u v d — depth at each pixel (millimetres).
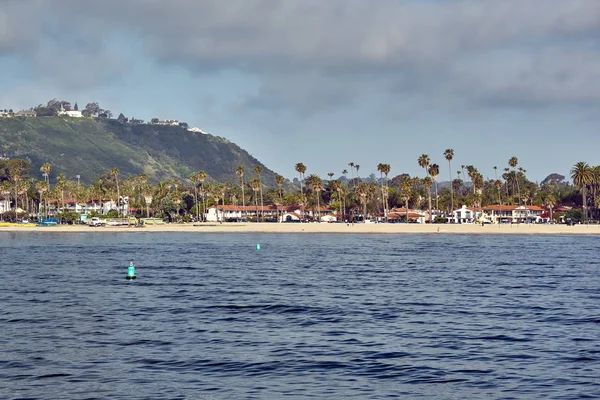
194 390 30453
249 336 42188
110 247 149375
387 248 143125
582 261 104000
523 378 32406
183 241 179625
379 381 31969
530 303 56406
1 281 75125
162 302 57219
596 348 38531
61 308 54094
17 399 29266
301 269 90562
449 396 29672
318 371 33719
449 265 97000
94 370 33938
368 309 53281
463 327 45219
